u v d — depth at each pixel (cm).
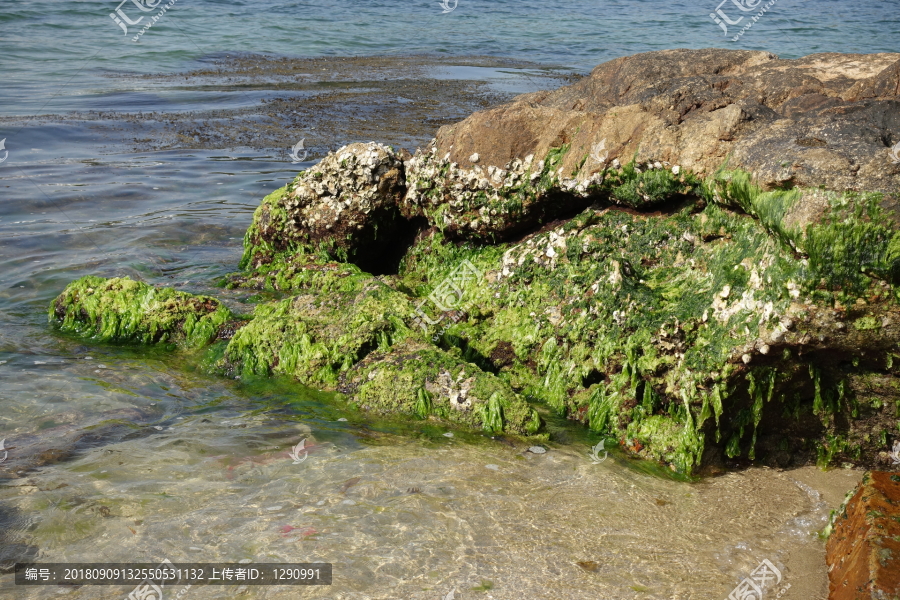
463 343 639
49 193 1136
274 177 1267
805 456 513
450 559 405
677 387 509
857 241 434
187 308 704
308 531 426
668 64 661
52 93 1875
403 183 782
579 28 3472
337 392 600
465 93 1980
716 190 523
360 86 2081
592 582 389
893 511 385
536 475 492
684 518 449
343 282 748
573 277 601
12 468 482
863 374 479
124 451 508
